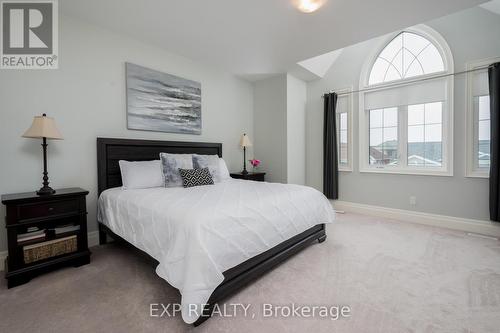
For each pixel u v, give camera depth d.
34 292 1.63
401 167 3.50
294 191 2.32
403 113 3.47
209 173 2.83
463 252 2.26
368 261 2.10
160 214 1.60
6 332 1.25
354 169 3.88
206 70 3.62
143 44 2.89
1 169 2.00
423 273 1.87
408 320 1.34
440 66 3.13
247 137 4.03
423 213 3.25
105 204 2.29
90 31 2.47
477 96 2.85
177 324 1.32
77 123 2.41
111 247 2.47
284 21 2.40
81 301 1.52
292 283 1.75
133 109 2.81
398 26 2.48
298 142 4.23
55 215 1.92
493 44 2.70
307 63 3.71
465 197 2.93
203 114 3.61
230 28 2.55
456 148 2.97
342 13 2.25
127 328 1.28
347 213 3.82
